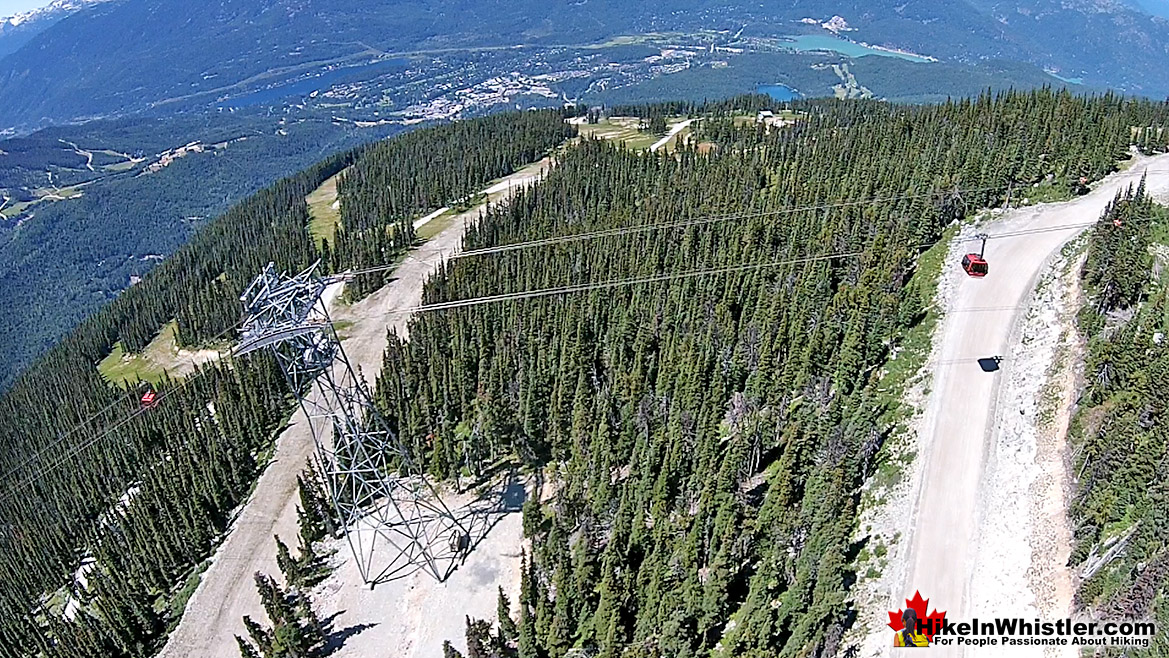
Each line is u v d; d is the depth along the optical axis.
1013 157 99.69
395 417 90.06
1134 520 51.09
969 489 60.12
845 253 90.50
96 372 151.75
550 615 59.00
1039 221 91.81
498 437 83.00
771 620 51.16
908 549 56.19
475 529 75.44
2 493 115.62
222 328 147.88
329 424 96.88
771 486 62.28
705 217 111.00
